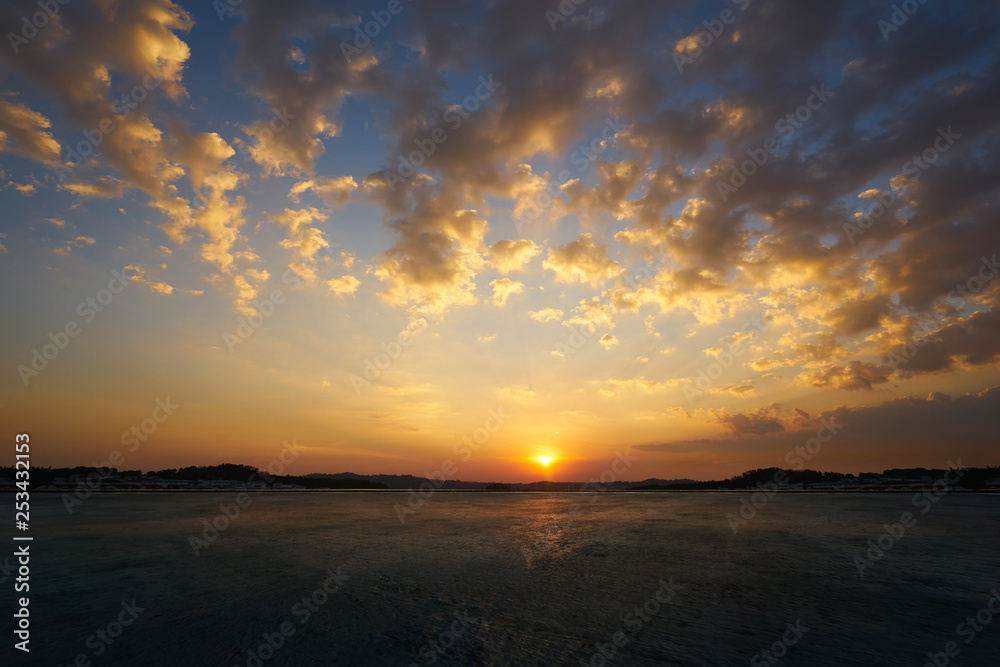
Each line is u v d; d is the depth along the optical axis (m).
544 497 48.47
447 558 12.04
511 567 10.95
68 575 9.91
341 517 23.33
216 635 6.36
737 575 10.16
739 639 6.29
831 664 5.49
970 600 8.20
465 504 35.44
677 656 5.69
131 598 8.16
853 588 9.02
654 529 18.45
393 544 14.33
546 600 8.15
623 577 9.95
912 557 12.24
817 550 13.32
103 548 13.28
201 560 11.59
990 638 6.33
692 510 28.28
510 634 6.45
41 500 34.50
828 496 44.06
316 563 11.27
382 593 8.56
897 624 6.89
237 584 9.15
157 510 25.98
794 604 7.93
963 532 16.88
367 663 5.44
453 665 5.39
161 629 6.59
